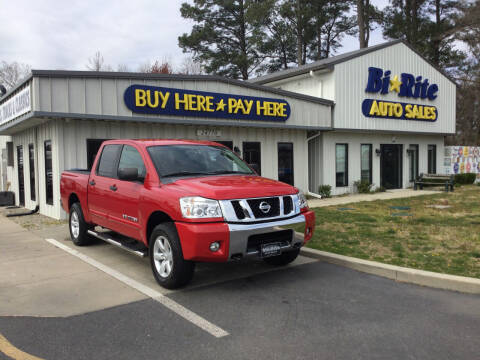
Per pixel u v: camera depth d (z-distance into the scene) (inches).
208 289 203.8
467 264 229.9
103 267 244.5
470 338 146.1
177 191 196.2
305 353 135.6
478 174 904.9
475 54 1148.5
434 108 778.8
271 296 193.2
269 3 1229.7
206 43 1384.1
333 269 240.5
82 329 155.6
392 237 304.8
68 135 412.5
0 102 527.2
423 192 684.7
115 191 243.6
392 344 141.8
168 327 157.2
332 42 1433.3
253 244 194.1
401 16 1214.9
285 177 593.6
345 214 422.9
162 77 441.7
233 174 237.9
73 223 306.5
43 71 369.4
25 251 287.7
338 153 660.1
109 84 408.8
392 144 749.3
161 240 205.0
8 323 161.8
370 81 668.1
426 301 185.2
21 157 561.9
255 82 766.5
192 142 259.6
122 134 446.9
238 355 134.5
